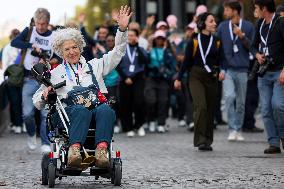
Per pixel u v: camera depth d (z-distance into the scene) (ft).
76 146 57.98
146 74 120.88
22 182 64.95
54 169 60.59
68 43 61.87
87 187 61.41
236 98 101.60
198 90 89.56
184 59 90.33
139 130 115.24
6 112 128.57
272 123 85.92
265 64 84.64
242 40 99.96
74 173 59.26
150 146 96.84
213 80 90.17
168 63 120.78
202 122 89.35
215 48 90.17
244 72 100.63
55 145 61.05
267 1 84.69
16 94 119.65
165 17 202.59
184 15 212.43
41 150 88.48
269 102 85.61
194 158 82.07
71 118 58.75
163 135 115.14
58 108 59.82
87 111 58.65
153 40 120.98
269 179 65.57
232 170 71.72
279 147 86.22
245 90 101.24
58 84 60.54
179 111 132.36
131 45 115.14
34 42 88.02
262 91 85.92
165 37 120.67
